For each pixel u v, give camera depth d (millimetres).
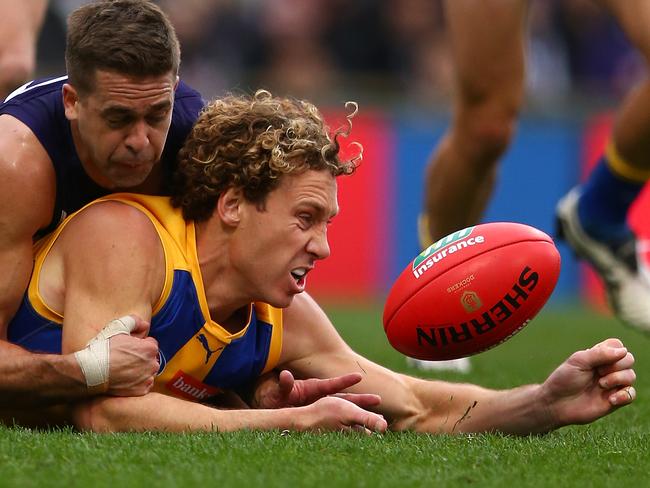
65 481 9734
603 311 35969
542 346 25109
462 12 18641
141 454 10633
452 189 19953
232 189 12328
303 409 11953
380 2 41875
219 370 12820
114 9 12031
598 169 20656
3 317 12523
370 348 22812
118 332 11922
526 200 38031
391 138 37719
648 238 36469
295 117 12547
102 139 12117
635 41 17125
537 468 10719
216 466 10266
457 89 19250
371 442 11500
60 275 12516
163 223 12539
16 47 18906
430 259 12633
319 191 12312
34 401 12109
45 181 12586
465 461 10883
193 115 13266
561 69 42375
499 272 12391
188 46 41375
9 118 12711
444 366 20141
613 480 10336
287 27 41594
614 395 12531
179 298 12336
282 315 13242
